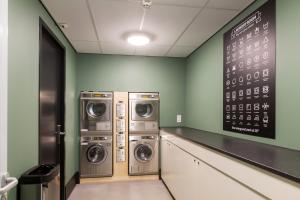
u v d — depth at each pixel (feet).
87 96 11.70
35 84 6.13
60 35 9.12
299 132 5.03
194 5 6.98
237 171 4.56
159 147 12.44
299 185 3.05
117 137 11.96
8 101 4.61
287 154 4.62
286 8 5.45
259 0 6.50
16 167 4.97
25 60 5.47
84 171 11.62
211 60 9.93
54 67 8.70
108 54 13.08
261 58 6.36
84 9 7.21
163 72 13.64
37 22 6.31
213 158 5.65
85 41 10.63
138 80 13.37
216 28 8.93
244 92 7.17
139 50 12.26
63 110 9.55
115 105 12.03
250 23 6.91
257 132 6.46
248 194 4.18
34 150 6.06
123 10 7.31
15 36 4.94
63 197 9.25
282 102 5.54
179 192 8.56
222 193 5.17
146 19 8.05
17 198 4.87
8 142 4.61
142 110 12.53
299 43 5.08
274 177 3.52
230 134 8.02
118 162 11.98
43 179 4.95
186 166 7.74
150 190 10.69
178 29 9.04
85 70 12.82
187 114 13.39
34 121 6.06
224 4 6.91
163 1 6.72
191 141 7.21
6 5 3.27
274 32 5.84
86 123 11.65
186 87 13.71
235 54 7.78
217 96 9.23
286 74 5.43
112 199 9.66
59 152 9.33
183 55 13.34
